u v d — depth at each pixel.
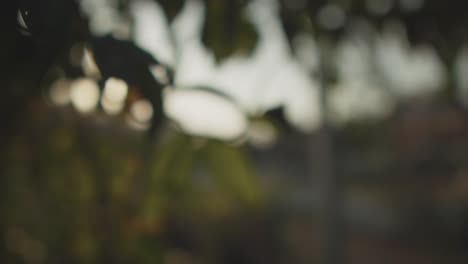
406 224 8.77
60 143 0.99
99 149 1.01
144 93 0.74
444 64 1.07
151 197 0.92
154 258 1.04
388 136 9.73
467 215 8.03
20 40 0.72
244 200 0.91
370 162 11.14
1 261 1.01
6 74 0.76
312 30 1.02
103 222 1.03
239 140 0.90
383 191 10.51
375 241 8.27
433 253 7.55
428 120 9.07
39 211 1.03
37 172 1.00
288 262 5.55
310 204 8.46
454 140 8.97
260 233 4.95
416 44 1.07
